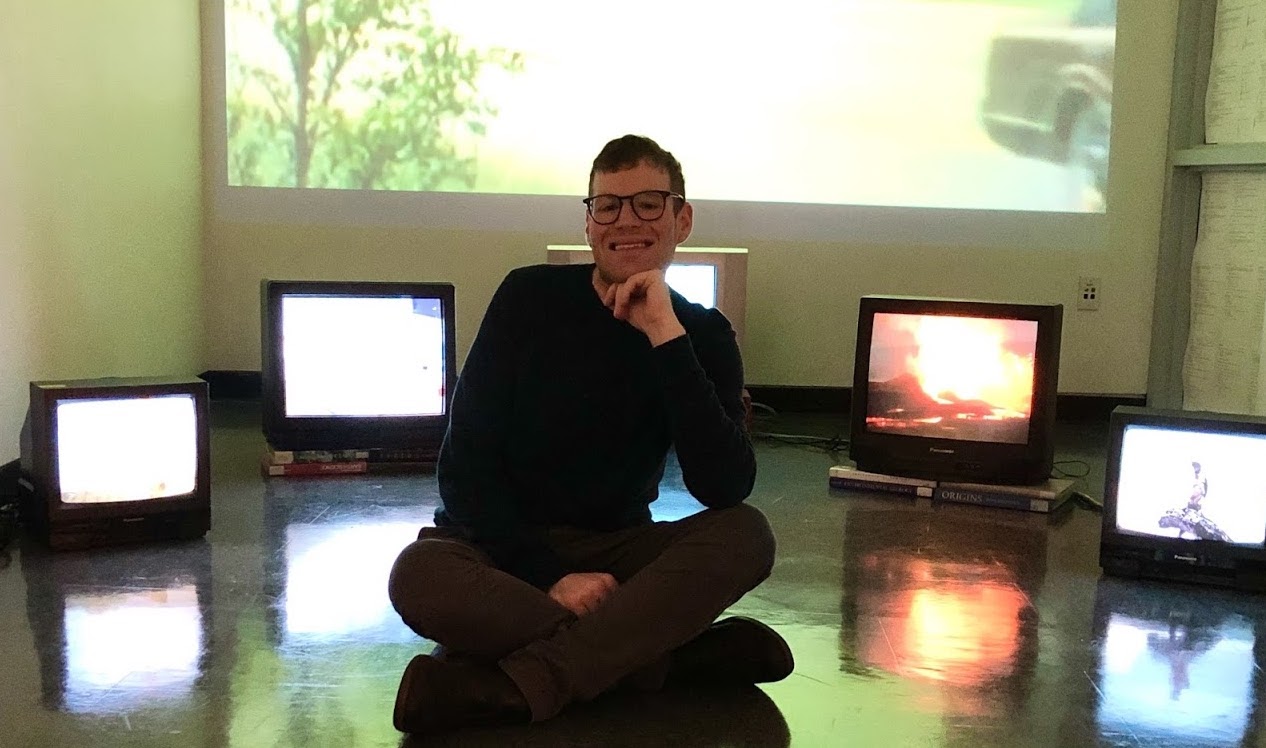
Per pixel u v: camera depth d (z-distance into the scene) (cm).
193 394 272
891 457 334
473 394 194
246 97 452
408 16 452
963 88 460
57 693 187
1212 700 197
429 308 346
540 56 455
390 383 346
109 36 363
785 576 257
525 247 460
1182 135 448
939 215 462
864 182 464
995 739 180
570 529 200
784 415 464
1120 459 265
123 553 263
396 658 204
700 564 181
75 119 340
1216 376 429
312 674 196
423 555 182
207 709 182
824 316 467
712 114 458
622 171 186
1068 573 267
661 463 202
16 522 279
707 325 198
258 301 459
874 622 229
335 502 312
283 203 454
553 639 176
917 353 330
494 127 458
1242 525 257
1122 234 463
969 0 456
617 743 173
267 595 236
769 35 456
